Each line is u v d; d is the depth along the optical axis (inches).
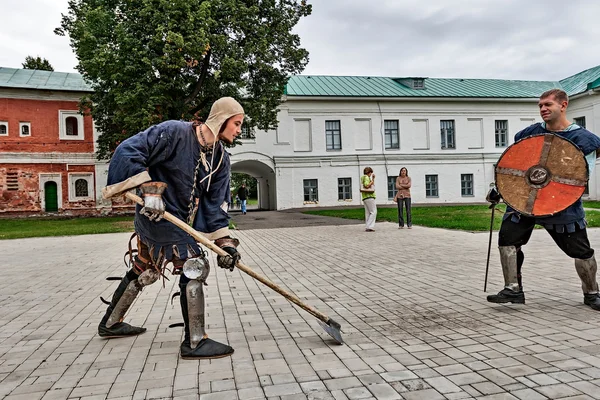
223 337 145.6
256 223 778.8
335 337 135.0
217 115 126.4
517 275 173.8
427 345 132.1
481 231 499.8
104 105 885.8
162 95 799.7
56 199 1205.7
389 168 1423.5
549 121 170.9
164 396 101.3
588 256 167.5
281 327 156.9
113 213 1237.7
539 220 167.9
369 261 312.3
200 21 782.5
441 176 1462.8
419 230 541.3
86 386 108.0
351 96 1378.0
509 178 167.3
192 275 124.6
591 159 163.2
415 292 208.2
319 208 1333.7
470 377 107.3
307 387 104.4
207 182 129.2
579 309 167.6
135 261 138.6
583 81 1520.7
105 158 1016.2
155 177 125.6
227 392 102.7
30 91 1176.2
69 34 917.8
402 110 1434.5
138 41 781.3
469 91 1531.7
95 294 227.1
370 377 109.3
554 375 107.0
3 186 1155.3
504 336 137.8
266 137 1338.6
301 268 291.3
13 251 443.2
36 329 162.6
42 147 1188.5
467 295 198.2
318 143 1375.5
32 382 111.5
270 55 896.3
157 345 139.4
